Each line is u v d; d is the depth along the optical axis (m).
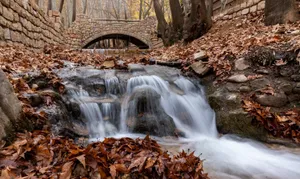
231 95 4.30
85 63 6.61
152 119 3.98
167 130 3.94
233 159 3.04
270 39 5.07
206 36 9.69
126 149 2.47
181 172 2.24
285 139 3.43
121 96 4.69
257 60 4.69
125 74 5.42
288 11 6.27
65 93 4.12
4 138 2.20
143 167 2.14
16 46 6.95
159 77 5.37
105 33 20.27
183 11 14.12
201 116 4.55
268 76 4.30
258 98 3.98
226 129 4.00
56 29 13.18
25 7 7.91
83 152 2.15
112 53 11.12
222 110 4.24
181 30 12.12
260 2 8.54
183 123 4.30
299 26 5.53
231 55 5.34
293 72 4.11
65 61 6.66
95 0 39.88
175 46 11.18
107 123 3.98
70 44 18.25
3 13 6.11
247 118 3.76
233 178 2.56
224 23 10.20
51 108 3.30
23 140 2.28
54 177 1.90
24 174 1.91
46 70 4.71
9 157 2.01
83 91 4.46
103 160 2.14
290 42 4.59
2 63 4.52
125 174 2.08
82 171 2.02
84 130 3.60
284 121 3.53
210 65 5.43
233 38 6.93
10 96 2.52
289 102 3.88
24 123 2.63
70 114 3.70
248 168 2.80
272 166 2.86
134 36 20.83
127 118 4.07
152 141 2.93
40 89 3.94
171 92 4.84
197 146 3.48
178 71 5.88
